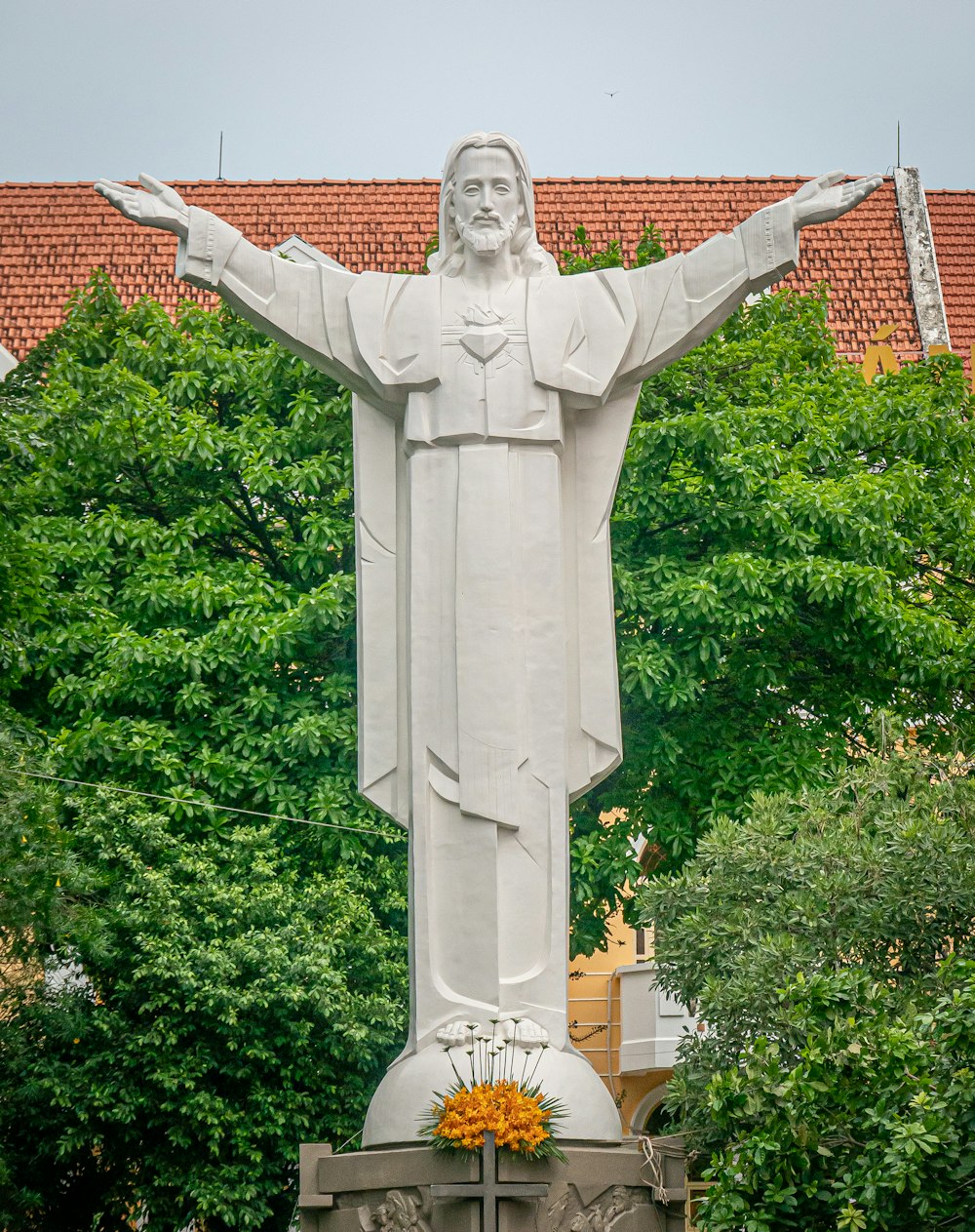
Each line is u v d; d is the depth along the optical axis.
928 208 38.62
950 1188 11.61
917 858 15.22
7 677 18.92
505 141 14.82
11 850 16.91
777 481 21.45
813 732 21.17
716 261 14.41
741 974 14.88
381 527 14.80
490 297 14.62
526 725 14.04
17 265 35.78
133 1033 19.25
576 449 14.79
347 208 37.06
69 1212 20.02
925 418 23.52
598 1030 30.94
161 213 14.34
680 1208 12.92
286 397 23.23
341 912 19.75
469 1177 12.45
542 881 13.84
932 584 24.66
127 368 23.39
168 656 20.62
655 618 20.73
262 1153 19.56
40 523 21.86
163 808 20.23
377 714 14.49
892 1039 12.13
